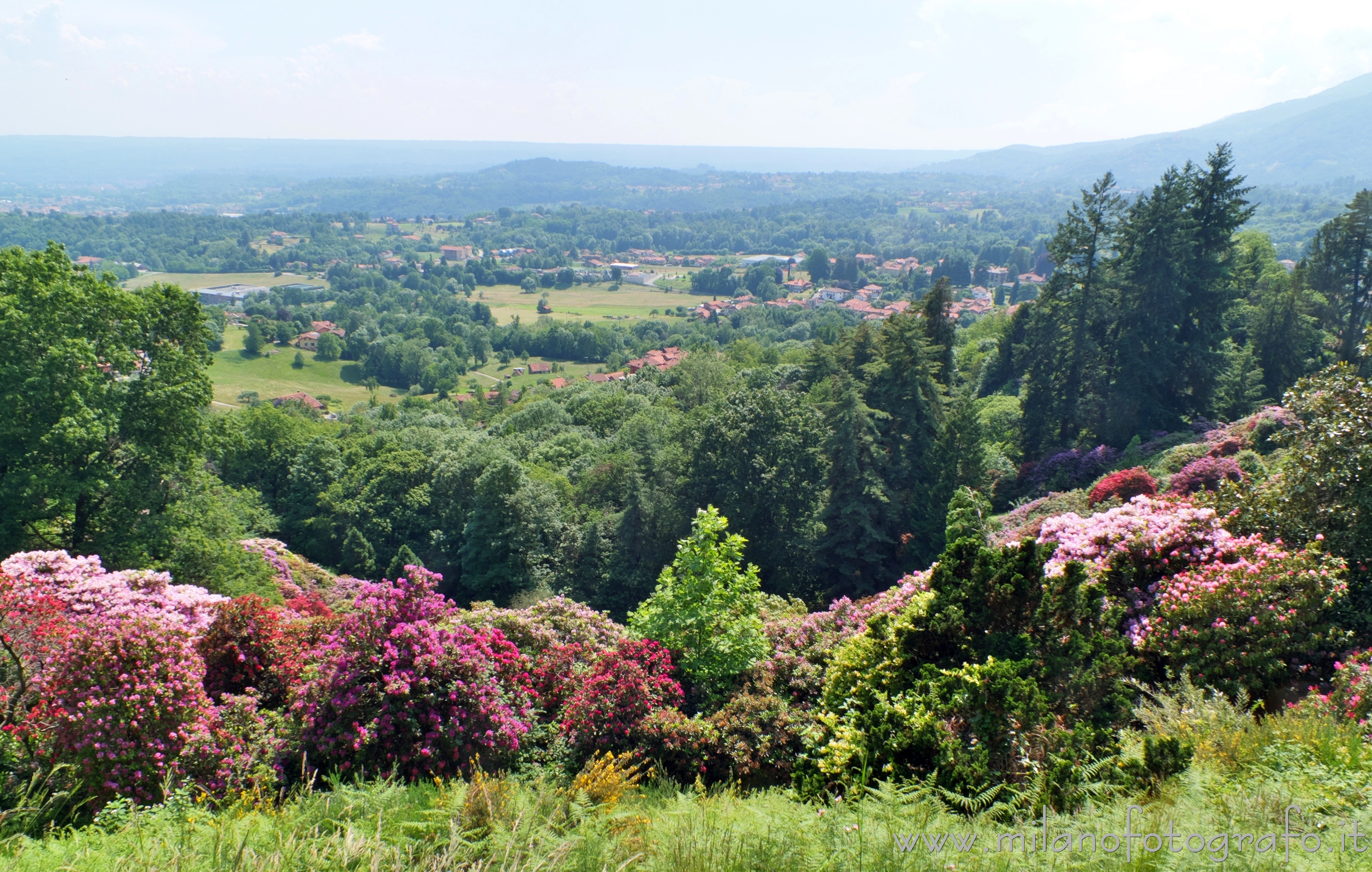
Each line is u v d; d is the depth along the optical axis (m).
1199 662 7.53
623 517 36.50
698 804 5.75
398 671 7.15
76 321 20.23
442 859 4.41
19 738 6.46
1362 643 7.87
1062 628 6.81
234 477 50.50
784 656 10.25
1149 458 29.28
